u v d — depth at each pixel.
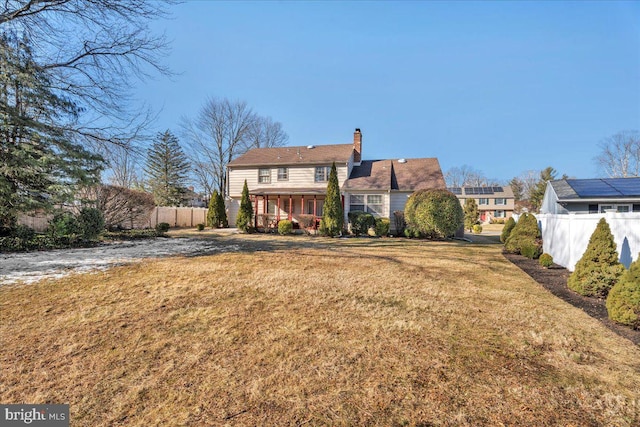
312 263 7.34
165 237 13.81
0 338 2.96
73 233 9.87
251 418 1.89
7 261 6.90
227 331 3.22
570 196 13.89
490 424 1.87
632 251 5.12
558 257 7.69
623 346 2.99
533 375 2.44
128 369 2.44
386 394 2.16
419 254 9.30
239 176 20.44
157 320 3.50
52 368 2.43
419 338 3.11
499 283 5.64
